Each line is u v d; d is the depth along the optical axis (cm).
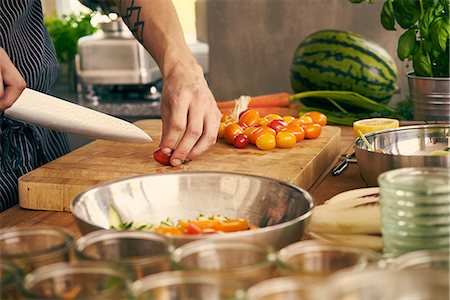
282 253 80
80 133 159
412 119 260
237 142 193
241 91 327
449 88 235
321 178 176
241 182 137
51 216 152
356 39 278
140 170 172
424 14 244
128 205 134
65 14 404
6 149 185
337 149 209
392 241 99
